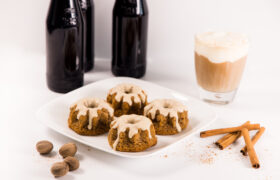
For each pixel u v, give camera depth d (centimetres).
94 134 96
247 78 117
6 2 120
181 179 87
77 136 95
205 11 120
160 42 124
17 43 124
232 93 107
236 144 96
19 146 92
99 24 122
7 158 89
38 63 120
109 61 124
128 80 110
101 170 88
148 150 92
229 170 89
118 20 111
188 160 91
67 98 103
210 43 102
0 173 86
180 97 106
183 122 98
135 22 110
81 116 95
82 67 109
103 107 96
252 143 94
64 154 89
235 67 103
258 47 123
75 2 103
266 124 101
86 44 115
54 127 94
